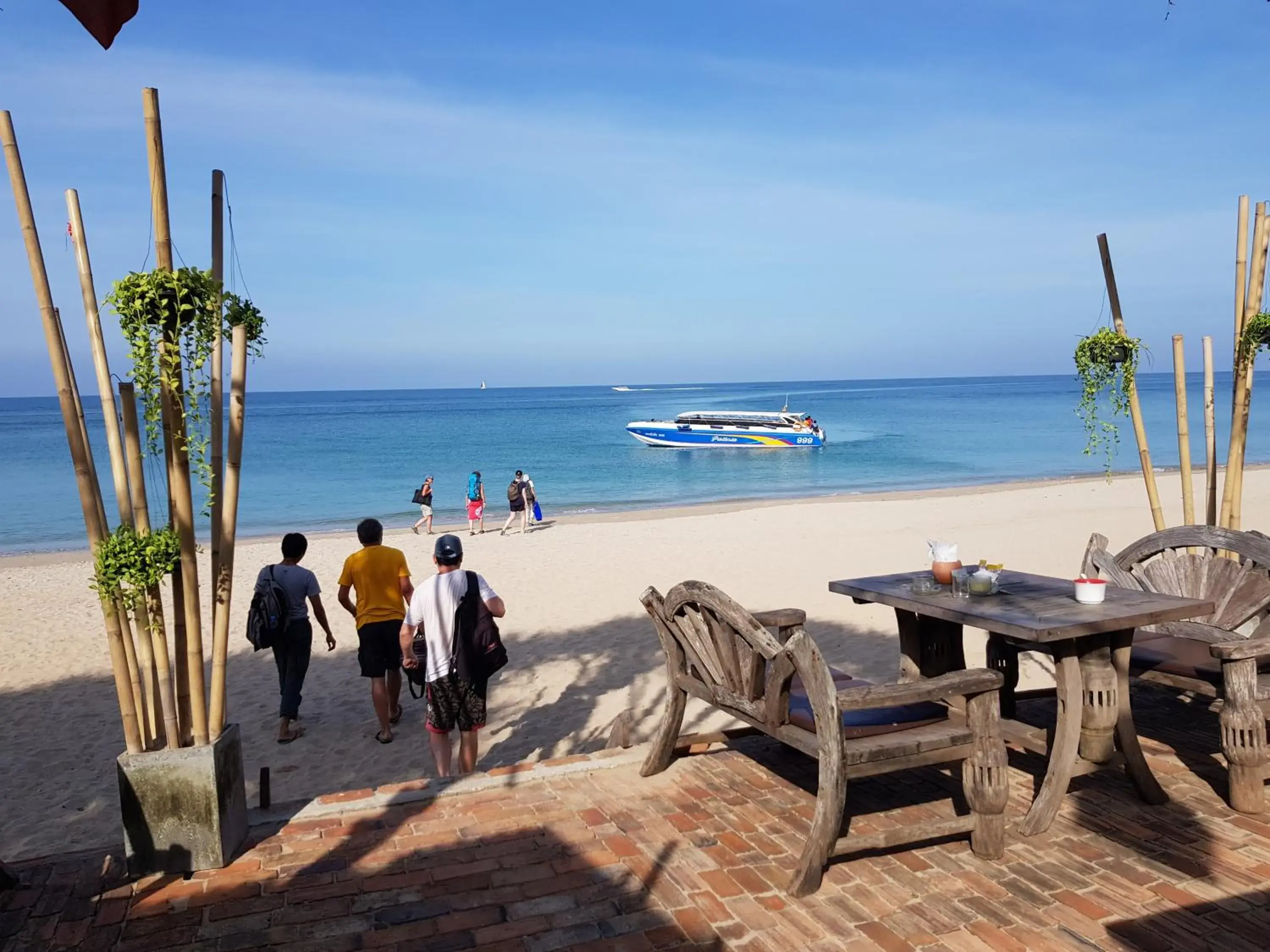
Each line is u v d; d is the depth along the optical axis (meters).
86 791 7.20
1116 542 17.64
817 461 45.03
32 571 18.61
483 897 3.40
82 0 3.19
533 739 8.01
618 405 145.75
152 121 3.43
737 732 4.88
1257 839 3.68
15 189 3.28
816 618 11.62
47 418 115.44
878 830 3.94
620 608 12.83
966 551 16.58
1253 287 5.43
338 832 3.96
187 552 3.56
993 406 113.00
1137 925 3.10
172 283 3.31
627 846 3.79
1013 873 3.48
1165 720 5.15
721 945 3.06
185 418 3.49
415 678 8.07
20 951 3.11
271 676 10.03
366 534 7.87
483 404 167.00
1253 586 5.00
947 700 4.21
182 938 3.17
